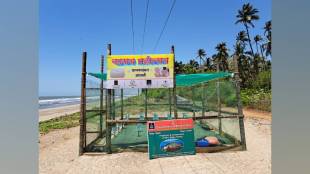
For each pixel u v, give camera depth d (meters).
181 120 8.98
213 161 8.02
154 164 7.96
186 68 63.03
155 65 9.32
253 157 8.31
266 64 50.75
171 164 7.87
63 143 11.71
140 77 9.30
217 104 12.61
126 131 14.41
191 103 18.08
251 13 49.50
